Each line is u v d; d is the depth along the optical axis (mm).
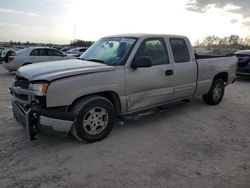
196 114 6098
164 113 6113
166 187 3066
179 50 5633
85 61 4688
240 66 11594
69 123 3854
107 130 4395
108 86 4258
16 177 3223
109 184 3109
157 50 5145
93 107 4113
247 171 3488
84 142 4219
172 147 4191
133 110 4793
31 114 3766
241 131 5035
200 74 6125
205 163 3680
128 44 4816
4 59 14266
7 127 4895
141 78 4734
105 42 5277
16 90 4098
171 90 5402
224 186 3121
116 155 3859
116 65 4484
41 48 14047
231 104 7188
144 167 3523
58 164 3564
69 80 3844
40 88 3717
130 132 4809
